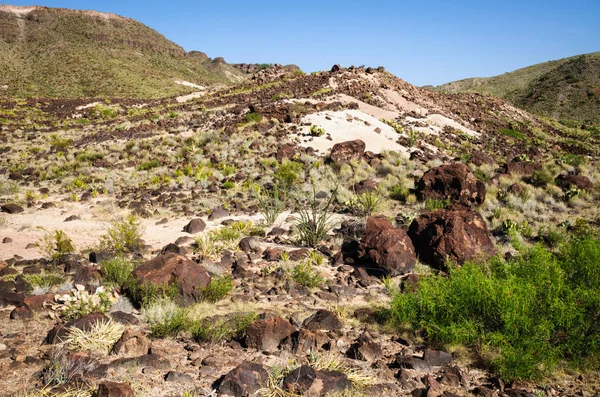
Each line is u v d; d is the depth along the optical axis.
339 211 15.36
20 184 20.17
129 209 15.31
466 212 10.20
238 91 53.94
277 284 8.49
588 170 23.72
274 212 13.91
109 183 19.33
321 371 4.89
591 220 14.33
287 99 37.47
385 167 21.42
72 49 116.69
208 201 15.99
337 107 34.78
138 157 24.80
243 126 29.42
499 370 5.33
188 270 7.54
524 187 18.31
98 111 50.41
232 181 19.25
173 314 6.44
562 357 5.81
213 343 5.89
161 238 12.02
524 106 93.94
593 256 7.00
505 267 7.53
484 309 6.20
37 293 7.53
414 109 42.12
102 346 5.56
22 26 130.75
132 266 8.66
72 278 8.41
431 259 9.72
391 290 7.92
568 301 6.01
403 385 5.00
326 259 10.38
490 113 49.81
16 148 30.22
